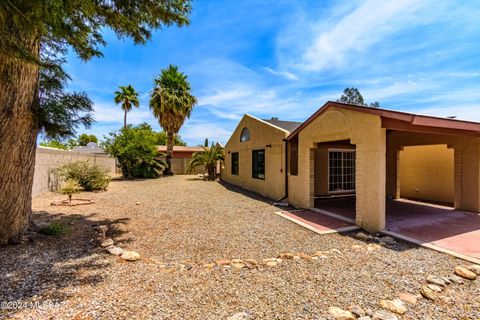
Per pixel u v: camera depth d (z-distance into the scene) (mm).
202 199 10336
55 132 4809
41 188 10625
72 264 3756
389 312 2619
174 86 21172
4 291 2908
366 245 4938
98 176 12586
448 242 4918
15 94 4305
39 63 3414
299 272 3598
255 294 2973
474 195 7645
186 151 30938
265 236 5504
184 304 2732
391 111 5336
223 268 3721
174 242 5047
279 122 13227
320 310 2660
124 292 2953
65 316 2451
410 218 6891
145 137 20250
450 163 9250
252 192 12672
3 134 4309
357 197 6258
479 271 3625
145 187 14258
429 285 3176
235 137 15664
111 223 6359
